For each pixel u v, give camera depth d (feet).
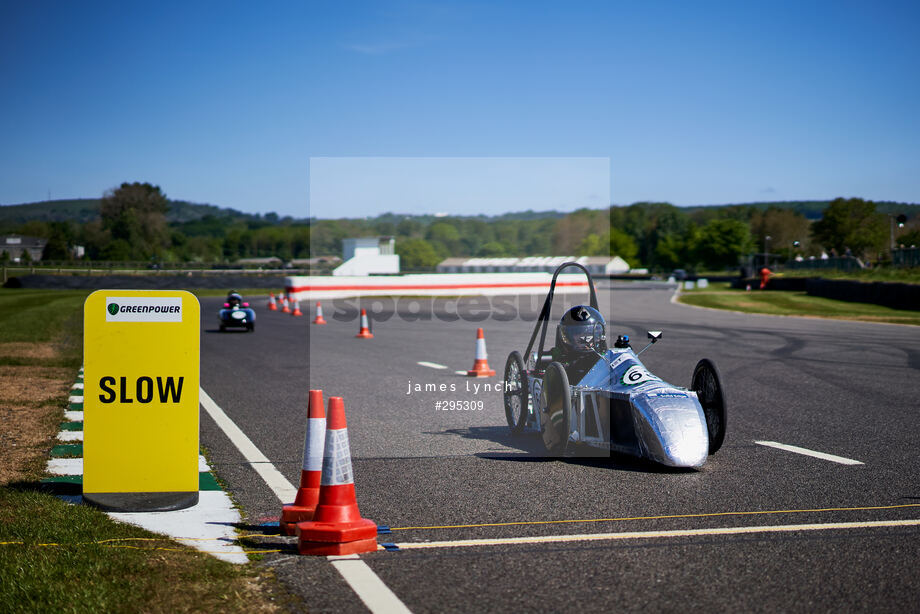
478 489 22.33
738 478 23.43
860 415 33.91
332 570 16.19
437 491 22.15
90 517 19.31
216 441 29.17
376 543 17.54
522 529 18.81
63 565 15.85
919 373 47.03
